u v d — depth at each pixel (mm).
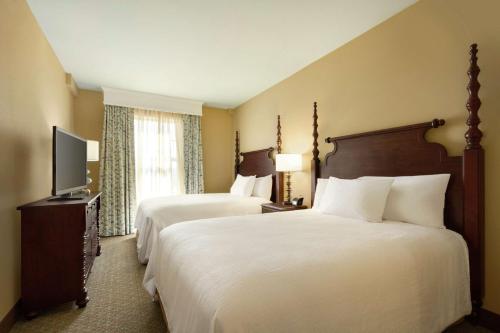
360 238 1456
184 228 1811
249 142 4898
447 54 1954
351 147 2674
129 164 4426
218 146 5543
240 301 854
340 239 1441
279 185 3766
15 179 1965
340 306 1012
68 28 2533
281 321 875
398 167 2225
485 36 1754
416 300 1247
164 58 3188
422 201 1850
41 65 2562
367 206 2012
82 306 2008
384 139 2350
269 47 2924
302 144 3480
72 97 4121
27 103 2211
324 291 1002
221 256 1184
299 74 3545
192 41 2785
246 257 1156
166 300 1437
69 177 2439
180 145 4973
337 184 2387
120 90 4344
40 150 2555
